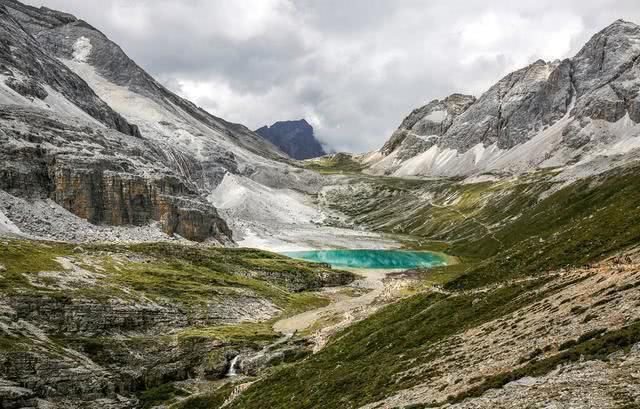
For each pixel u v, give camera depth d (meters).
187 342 142.50
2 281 144.75
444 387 48.09
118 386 122.88
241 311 176.75
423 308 100.12
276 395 88.19
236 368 133.62
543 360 41.56
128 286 171.25
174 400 119.75
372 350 88.44
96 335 139.62
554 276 80.19
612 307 48.59
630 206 100.06
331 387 72.75
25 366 113.31
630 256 70.31
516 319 63.66
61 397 113.06
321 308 183.12
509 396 36.00
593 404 29.27
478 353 56.16
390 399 52.59
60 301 141.50
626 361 34.66
